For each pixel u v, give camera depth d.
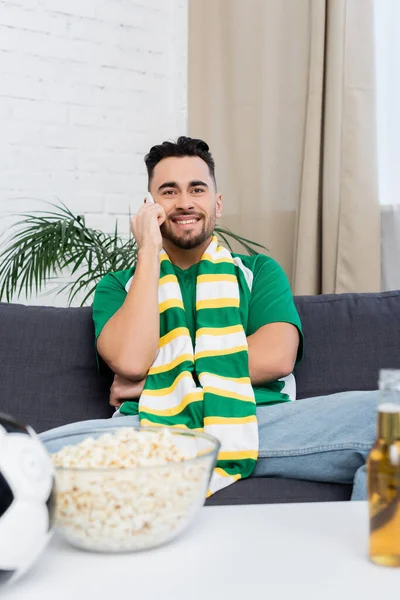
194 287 2.08
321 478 1.68
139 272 1.96
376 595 0.80
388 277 2.96
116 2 3.62
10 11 3.39
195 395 1.82
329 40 2.96
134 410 1.88
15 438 0.84
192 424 1.81
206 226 2.09
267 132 3.41
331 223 2.97
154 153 2.14
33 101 3.45
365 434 1.64
